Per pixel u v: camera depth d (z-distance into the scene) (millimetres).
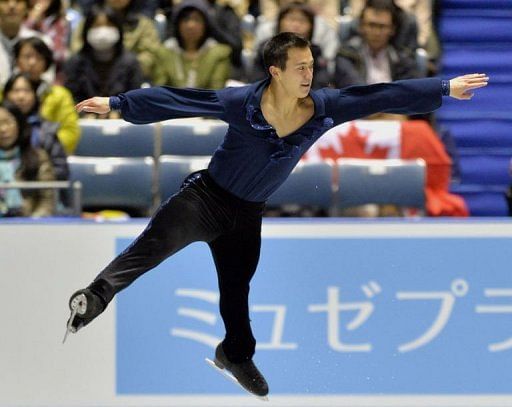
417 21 30688
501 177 30812
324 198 24219
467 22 34156
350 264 21141
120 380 21000
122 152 26234
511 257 21188
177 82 29688
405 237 21156
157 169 25203
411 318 21156
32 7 30609
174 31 29797
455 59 33344
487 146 31812
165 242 15508
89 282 21016
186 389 21016
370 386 21062
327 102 15359
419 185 24359
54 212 23672
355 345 21094
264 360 21047
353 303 21141
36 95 26406
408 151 26078
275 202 24141
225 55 29734
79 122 26500
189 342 21062
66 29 30953
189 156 26062
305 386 21016
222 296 16734
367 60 29562
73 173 24719
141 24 30141
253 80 28625
